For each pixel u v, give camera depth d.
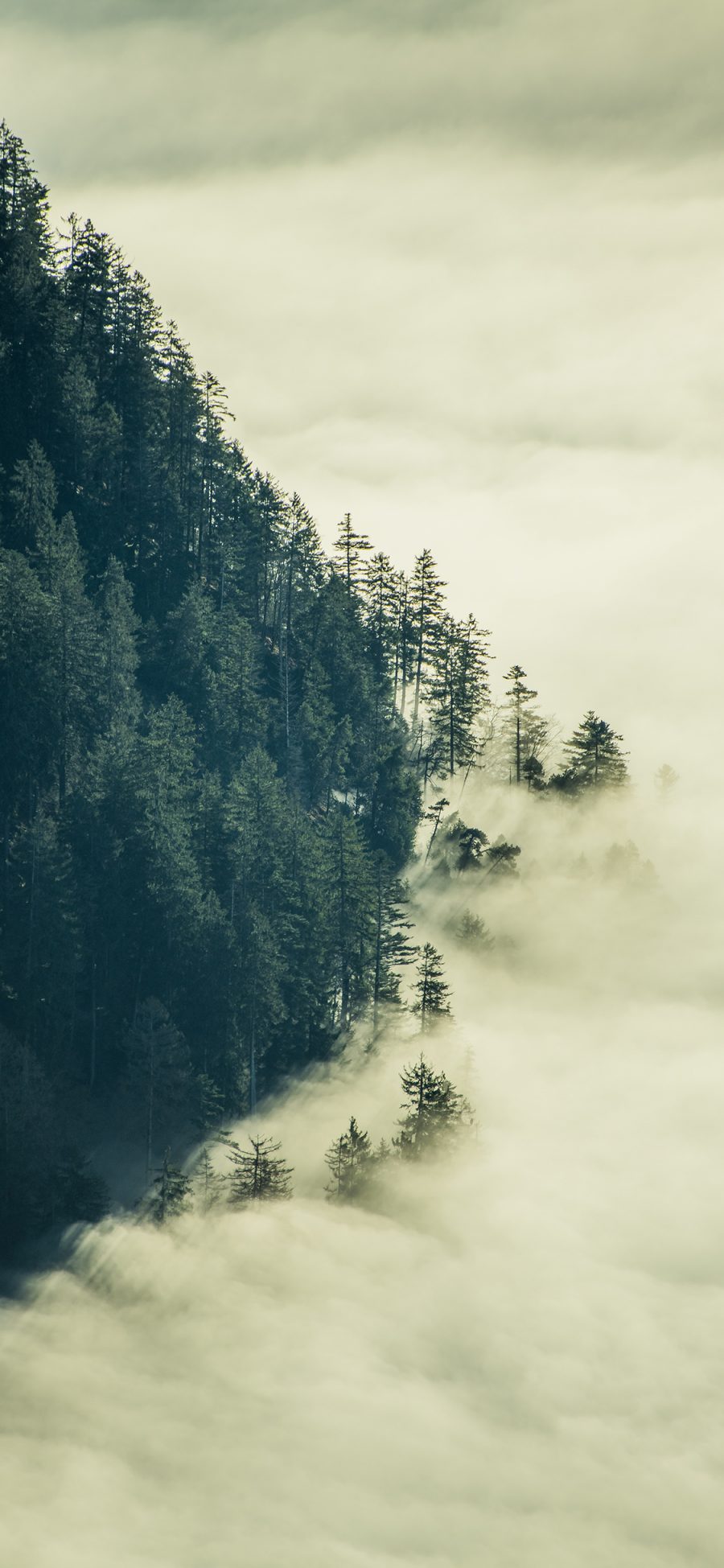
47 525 175.25
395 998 152.62
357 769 199.00
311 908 145.75
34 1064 124.12
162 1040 127.19
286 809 153.50
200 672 180.62
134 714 163.38
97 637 161.00
